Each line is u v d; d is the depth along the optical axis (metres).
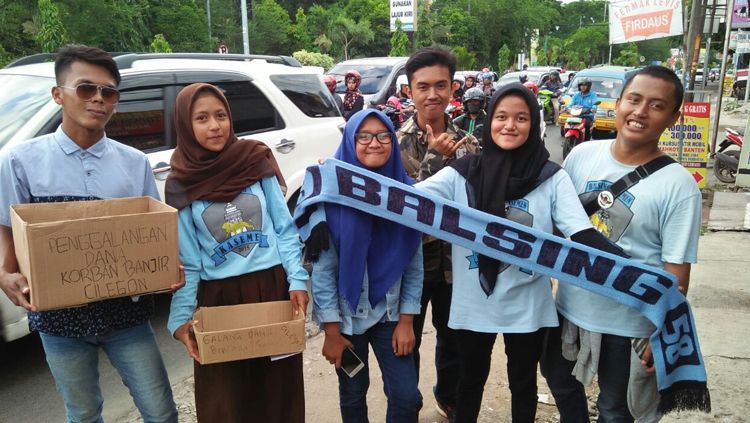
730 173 8.71
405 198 2.14
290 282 2.18
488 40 58.22
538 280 2.19
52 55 4.66
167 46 31.42
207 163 2.12
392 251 2.22
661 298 1.99
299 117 5.01
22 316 3.19
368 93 10.77
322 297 2.19
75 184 2.06
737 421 2.82
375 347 2.32
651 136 2.00
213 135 2.10
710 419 2.83
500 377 3.33
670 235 2.00
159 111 4.04
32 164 2.01
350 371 2.26
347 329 2.22
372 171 2.23
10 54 29.78
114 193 2.13
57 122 3.49
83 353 2.10
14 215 1.83
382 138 2.19
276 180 2.28
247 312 2.10
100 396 2.24
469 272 2.23
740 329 3.83
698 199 1.98
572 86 13.05
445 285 2.65
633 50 58.31
